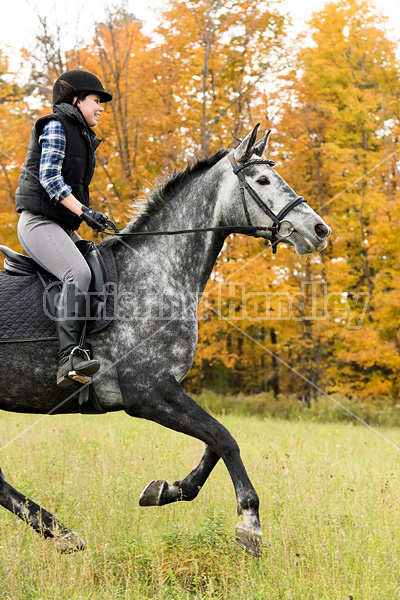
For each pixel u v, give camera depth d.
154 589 3.80
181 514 5.20
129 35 17.58
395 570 4.01
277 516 4.90
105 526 4.76
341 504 5.40
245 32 16.94
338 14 18.47
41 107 17.05
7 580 3.81
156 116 16.28
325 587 3.69
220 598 3.61
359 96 17.89
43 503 5.36
